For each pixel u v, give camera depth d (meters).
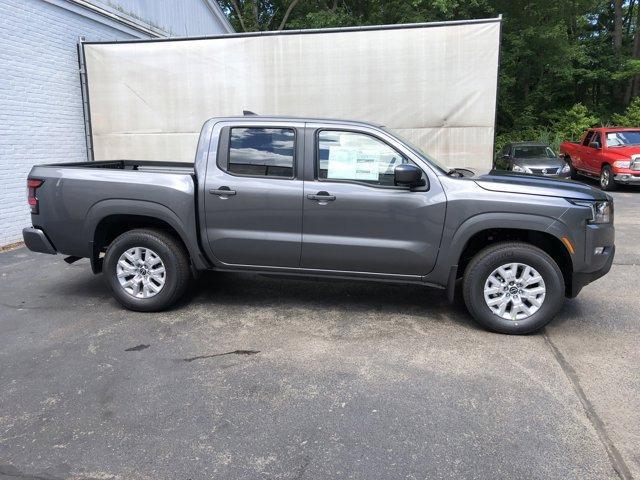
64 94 9.77
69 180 4.88
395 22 21.52
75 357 3.99
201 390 3.47
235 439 2.93
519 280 4.33
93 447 2.86
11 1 8.45
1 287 5.87
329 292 5.61
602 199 4.31
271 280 6.04
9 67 8.46
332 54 8.70
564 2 21.89
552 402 3.30
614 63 24.78
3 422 3.11
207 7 16.91
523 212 4.21
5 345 4.22
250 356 4.00
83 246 4.96
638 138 14.98
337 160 4.55
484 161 8.55
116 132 9.72
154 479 2.60
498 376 3.65
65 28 9.74
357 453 2.79
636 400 3.31
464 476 2.60
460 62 8.35
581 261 4.23
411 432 2.98
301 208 4.55
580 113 22.70
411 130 8.66
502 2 22.02
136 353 4.05
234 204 4.66
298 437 2.94
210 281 5.99
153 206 4.73
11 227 8.65
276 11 27.64
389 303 5.25
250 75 9.06
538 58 22.89
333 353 4.05
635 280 6.06
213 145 4.76
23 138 8.83
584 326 4.61
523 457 2.75
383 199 4.41
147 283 4.91
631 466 2.67
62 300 5.38
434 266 4.45
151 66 9.43
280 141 4.64
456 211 4.30
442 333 4.45
